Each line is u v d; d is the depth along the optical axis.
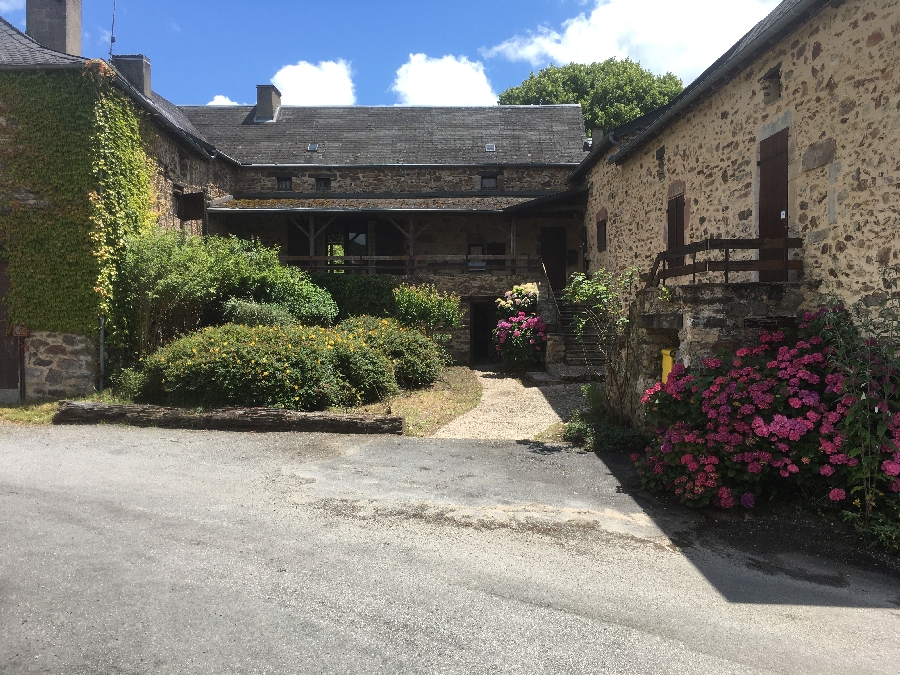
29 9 11.84
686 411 5.07
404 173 17.33
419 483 5.22
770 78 6.69
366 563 3.62
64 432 6.80
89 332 8.99
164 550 3.69
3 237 8.98
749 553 3.95
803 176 6.05
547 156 17.73
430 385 10.45
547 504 4.77
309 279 13.56
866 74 5.18
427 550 3.84
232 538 3.92
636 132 11.89
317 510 4.49
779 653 2.79
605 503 4.82
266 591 3.23
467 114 19.86
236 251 11.66
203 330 8.84
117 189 9.34
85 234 8.91
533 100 26.66
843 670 2.67
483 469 5.69
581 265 16.36
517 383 11.39
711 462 4.61
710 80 7.59
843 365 4.43
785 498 4.78
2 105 8.87
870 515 4.22
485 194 17.23
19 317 9.04
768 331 5.52
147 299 9.27
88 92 8.85
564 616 3.07
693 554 3.92
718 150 7.92
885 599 3.37
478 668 2.61
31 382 9.07
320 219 16.83
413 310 13.14
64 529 3.95
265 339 8.32
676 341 6.73
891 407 4.32
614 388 7.70
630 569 3.67
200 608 3.03
